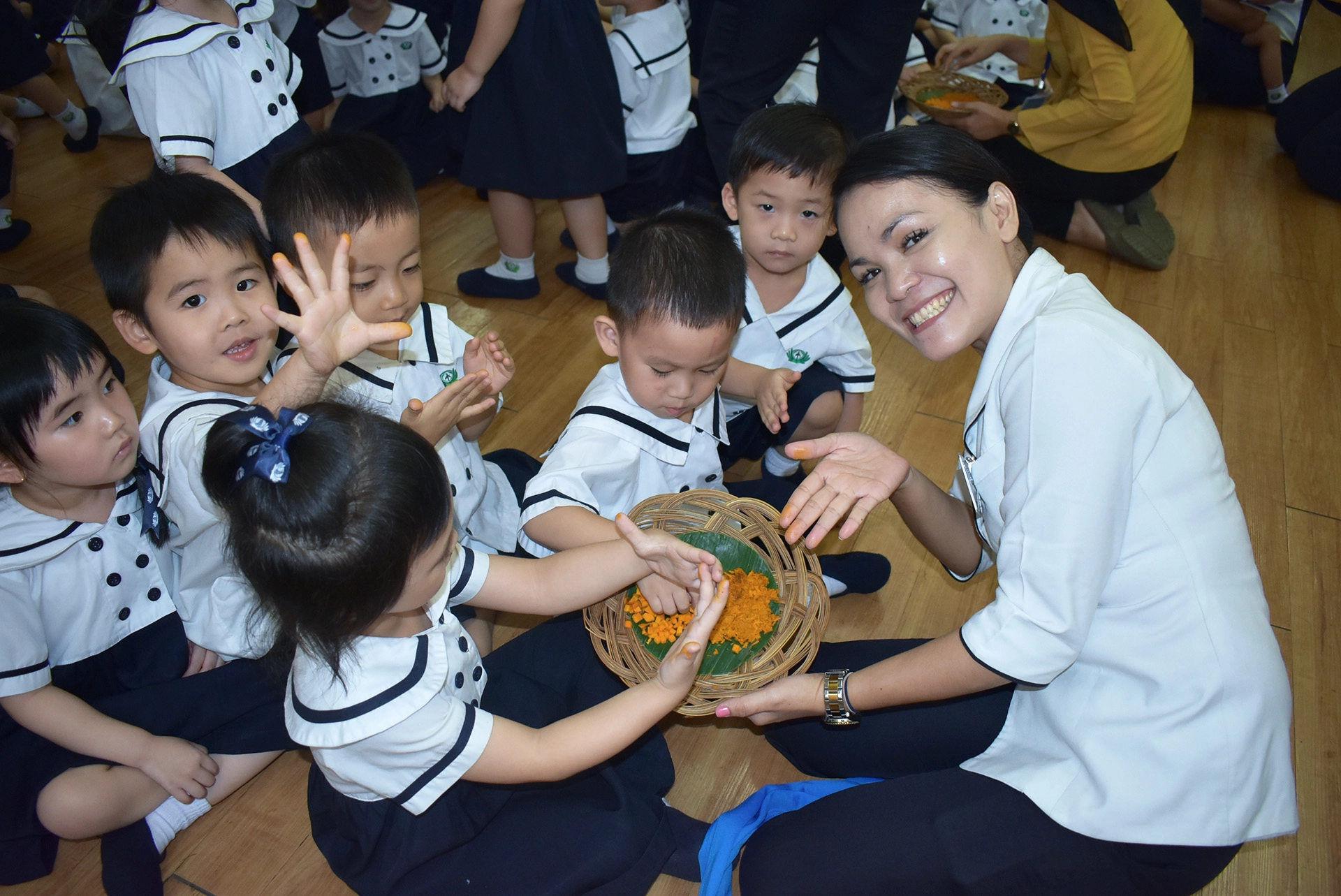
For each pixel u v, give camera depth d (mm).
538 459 1866
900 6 2127
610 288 1301
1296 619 1670
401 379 1508
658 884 1287
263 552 856
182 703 1312
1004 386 989
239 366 1278
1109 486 910
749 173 1518
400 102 2934
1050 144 2705
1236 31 3713
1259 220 3049
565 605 1228
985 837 1024
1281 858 1310
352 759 1033
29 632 1207
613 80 2266
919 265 1005
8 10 2791
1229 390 2246
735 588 1305
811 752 1363
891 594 1717
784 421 1531
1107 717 997
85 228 2676
